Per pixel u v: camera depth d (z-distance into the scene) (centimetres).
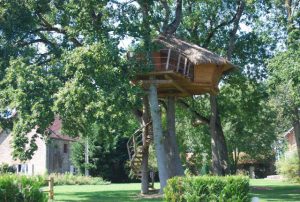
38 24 2864
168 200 1356
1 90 2502
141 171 3075
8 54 2608
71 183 5316
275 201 2322
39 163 6178
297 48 2850
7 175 1136
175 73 2655
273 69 3078
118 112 2422
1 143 6369
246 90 3791
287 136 7375
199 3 3606
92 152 5991
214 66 2792
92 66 2416
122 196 2830
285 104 4628
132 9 2742
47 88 2425
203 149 4994
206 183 1316
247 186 1324
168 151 3094
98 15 2734
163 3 3141
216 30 3675
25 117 2358
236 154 6762
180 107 4056
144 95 2803
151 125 3059
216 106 3512
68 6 2717
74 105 2359
